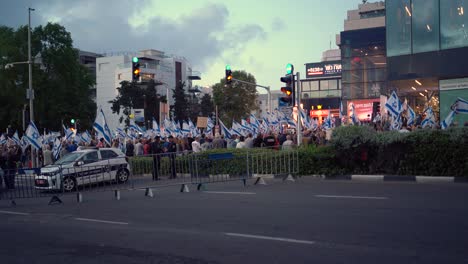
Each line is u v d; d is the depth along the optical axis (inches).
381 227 327.6
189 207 464.1
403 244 279.6
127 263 266.2
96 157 765.9
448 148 597.6
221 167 679.7
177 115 3038.9
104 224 396.5
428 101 1534.2
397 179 624.1
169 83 3772.1
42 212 502.3
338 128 689.0
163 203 507.2
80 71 2332.7
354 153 666.8
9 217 475.8
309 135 933.8
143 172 652.7
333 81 3107.8
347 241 292.7
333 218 366.3
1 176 598.2
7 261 284.2
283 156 692.7
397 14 1219.9
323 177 685.9
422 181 601.9
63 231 373.7
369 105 2336.4
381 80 2432.3
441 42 1150.3
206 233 335.9
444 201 424.8
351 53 2498.8
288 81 783.7
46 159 975.6
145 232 350.6
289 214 392.8
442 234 300.0
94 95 3907.5
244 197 515.8
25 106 1923.0
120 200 568.1
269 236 316.2
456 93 1150.3
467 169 584.1
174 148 879.1
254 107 3166.8
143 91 2834.6
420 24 1182.3
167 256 277.0
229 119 3041.3
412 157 622.8
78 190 601.0
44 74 2098.9
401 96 1585.9
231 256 270.2
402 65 1213.1
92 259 278.8
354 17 3031.5
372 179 642.8
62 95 2148.1
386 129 948.6
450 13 1135.6
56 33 2146.9
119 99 2859.3
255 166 705.0
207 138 941.8
